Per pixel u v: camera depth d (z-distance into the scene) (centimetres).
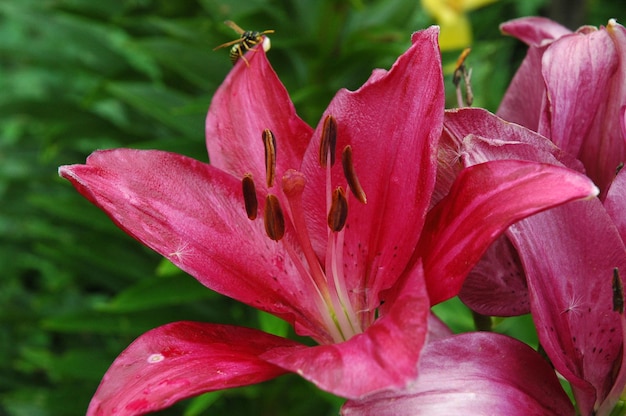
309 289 47
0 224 111
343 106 46
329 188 46
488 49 87
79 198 91
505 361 43
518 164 42
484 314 47
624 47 46
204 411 94
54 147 97
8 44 101
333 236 46
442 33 89
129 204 46
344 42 81
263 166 49
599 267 44
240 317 92
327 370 40
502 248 46
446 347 43
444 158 45
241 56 49
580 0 90
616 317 44
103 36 102
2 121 121
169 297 80
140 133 97
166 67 93
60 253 97
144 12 98
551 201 41
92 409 42
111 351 97
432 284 43
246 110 49
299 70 88
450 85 76
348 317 47
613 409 44
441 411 42
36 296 113
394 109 46
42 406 100
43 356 98
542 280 43
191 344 44
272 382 90
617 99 46
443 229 43
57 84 114
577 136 47
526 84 50
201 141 81
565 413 43
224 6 85
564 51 46
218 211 47
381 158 46
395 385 39
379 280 46
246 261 47
